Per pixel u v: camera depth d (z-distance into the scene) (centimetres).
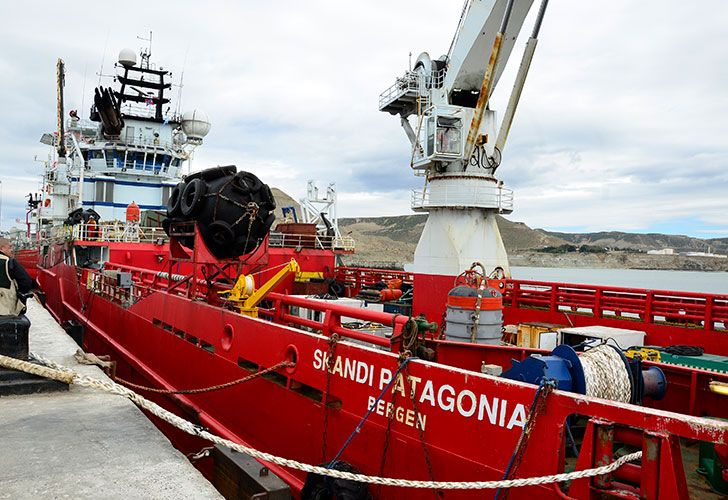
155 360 1105
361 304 1310
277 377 720
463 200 1630
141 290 1275
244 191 911
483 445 441
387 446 523
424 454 486
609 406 366
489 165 1689
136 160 2456
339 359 594
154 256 1873
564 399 390
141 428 543
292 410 662
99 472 443
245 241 931
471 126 1580
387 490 523
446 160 1681
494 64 1455
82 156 2408
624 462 363
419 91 1759
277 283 837
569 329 1013
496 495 395
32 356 712
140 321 1209
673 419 335
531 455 404
